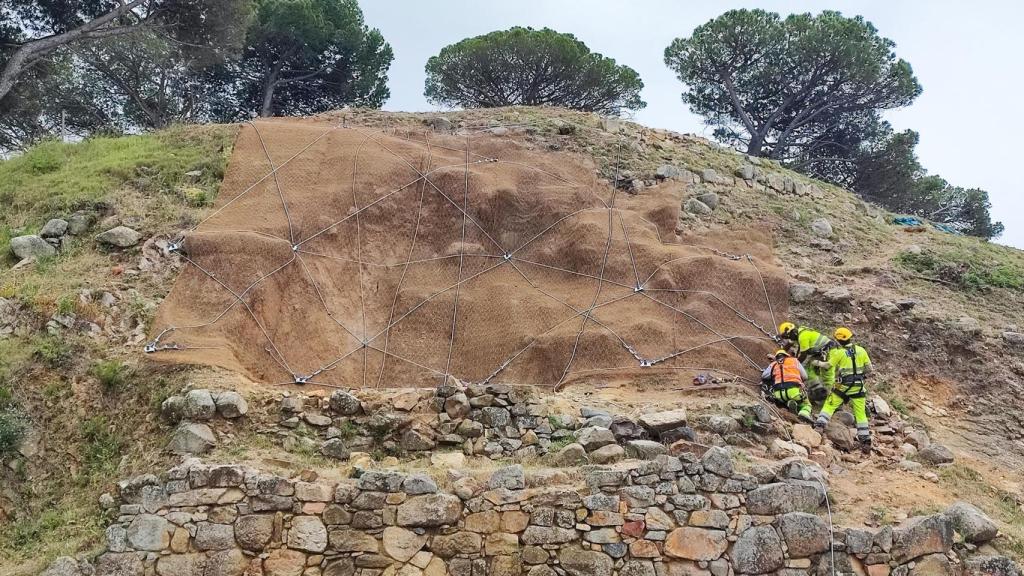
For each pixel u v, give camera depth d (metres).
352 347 11.47
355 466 8.70
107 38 23.94
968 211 32.03
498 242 13.28
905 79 29.98
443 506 8.24
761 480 8.81
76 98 25.80
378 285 12.37
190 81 29.34
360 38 31.72
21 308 10.80
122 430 9.55
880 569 8.41
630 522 8.33
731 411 10.51
